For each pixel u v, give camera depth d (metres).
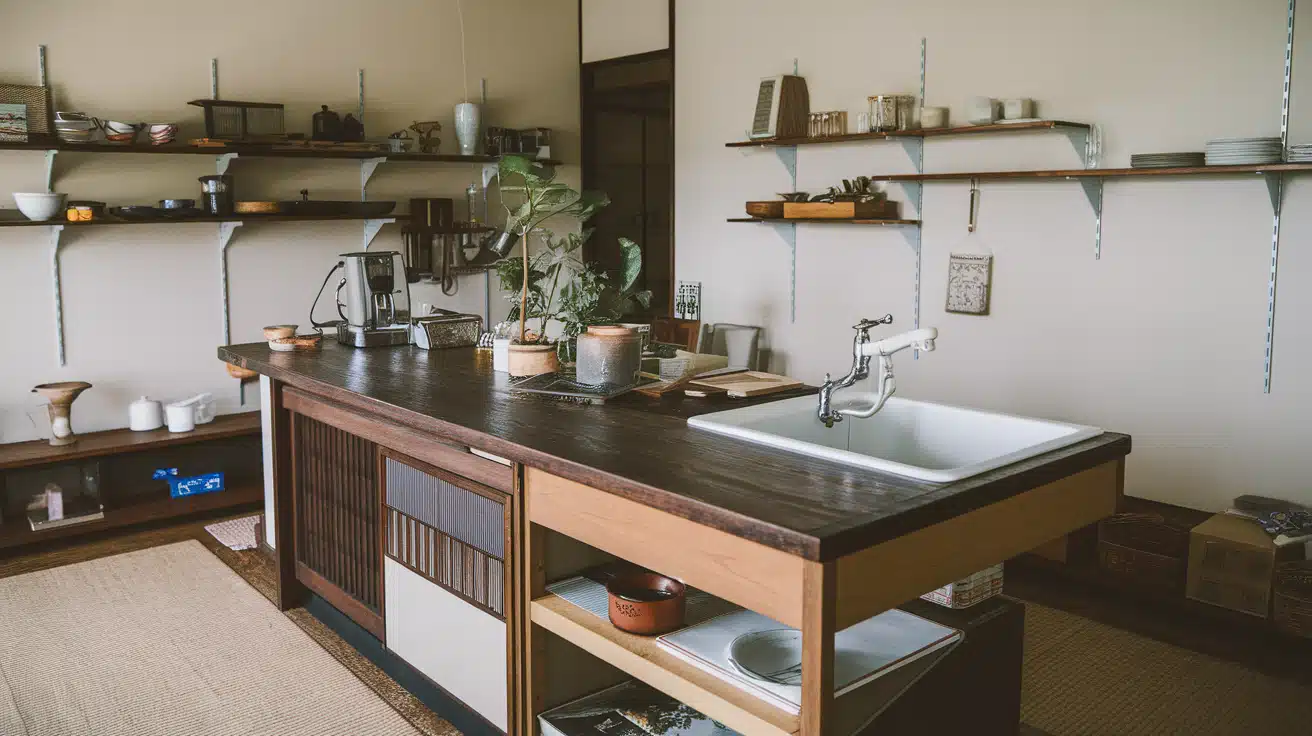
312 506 3.32
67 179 4.57
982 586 2.26
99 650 3.21
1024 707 2.82
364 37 5.45
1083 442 2.11
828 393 2.36
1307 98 3.46
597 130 6.54
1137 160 3.68
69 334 4.63
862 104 4.89
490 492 2.33
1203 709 2.82
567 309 3.06
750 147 5.47
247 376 5.11
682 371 2.92
